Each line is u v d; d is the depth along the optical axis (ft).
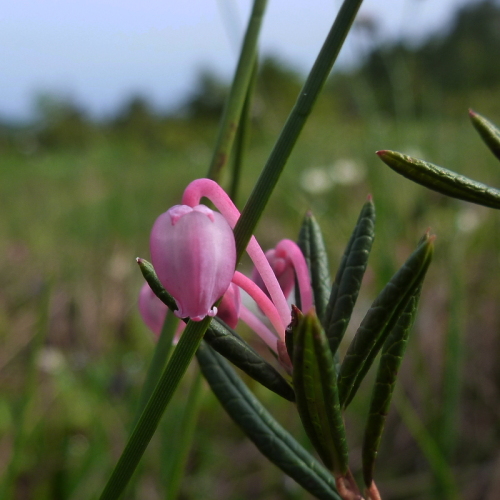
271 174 0.15
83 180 1.35
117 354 0.53
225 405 0.20
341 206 0.70
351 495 0.17
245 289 0.18
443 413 0.37
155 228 0.15
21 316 0.62
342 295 0.18
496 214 0.54
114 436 0.43
